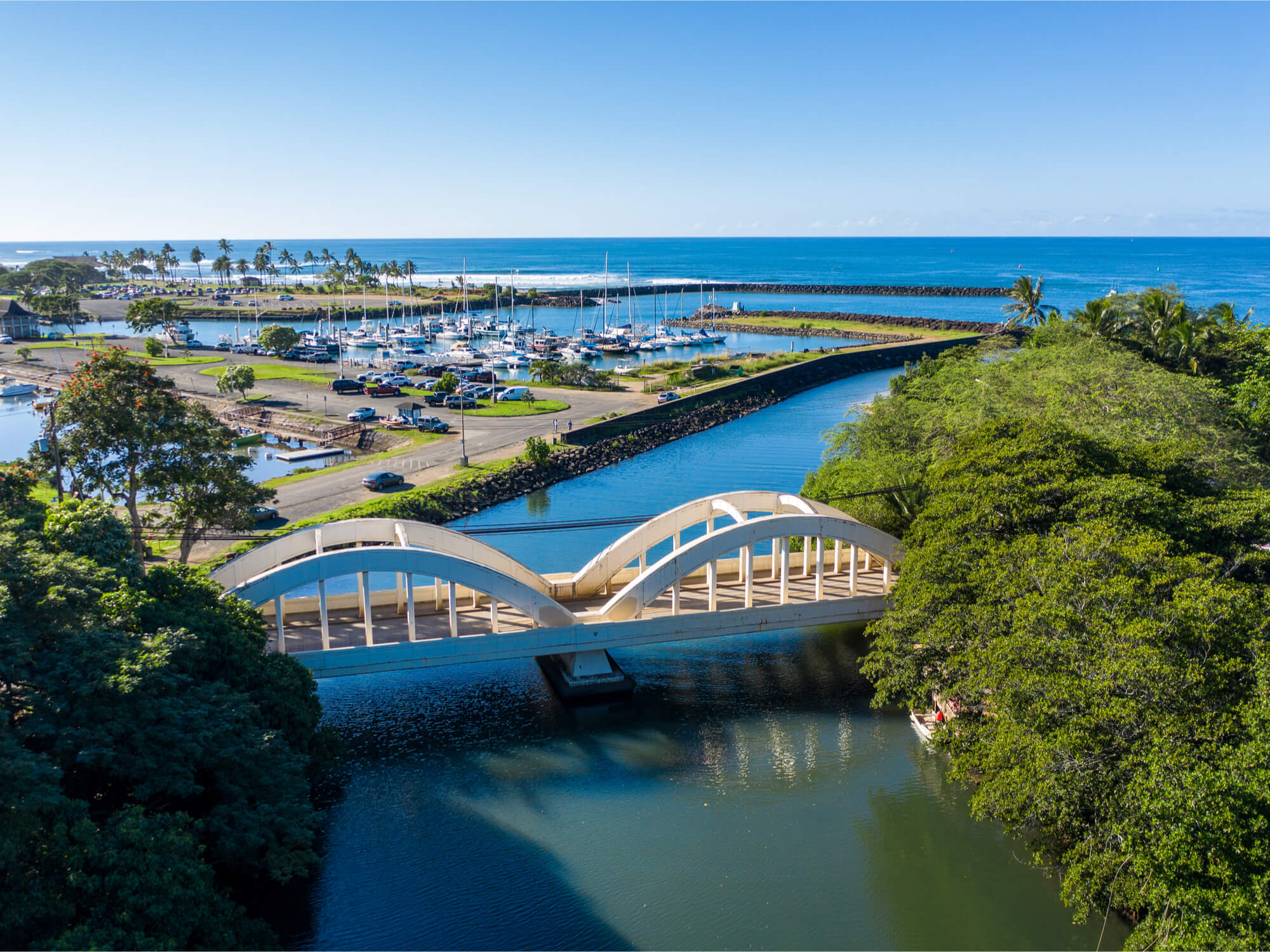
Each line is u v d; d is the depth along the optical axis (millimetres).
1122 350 76125
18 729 24656
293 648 43594
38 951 20375
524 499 91688
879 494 57594
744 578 56938
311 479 89000
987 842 37031
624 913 32594
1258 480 51562
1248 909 22984
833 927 32031
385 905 32875
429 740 44812
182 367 153750
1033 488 40344
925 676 40438
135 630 30391
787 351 195125
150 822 25266
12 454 101500
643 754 43562
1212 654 29422
